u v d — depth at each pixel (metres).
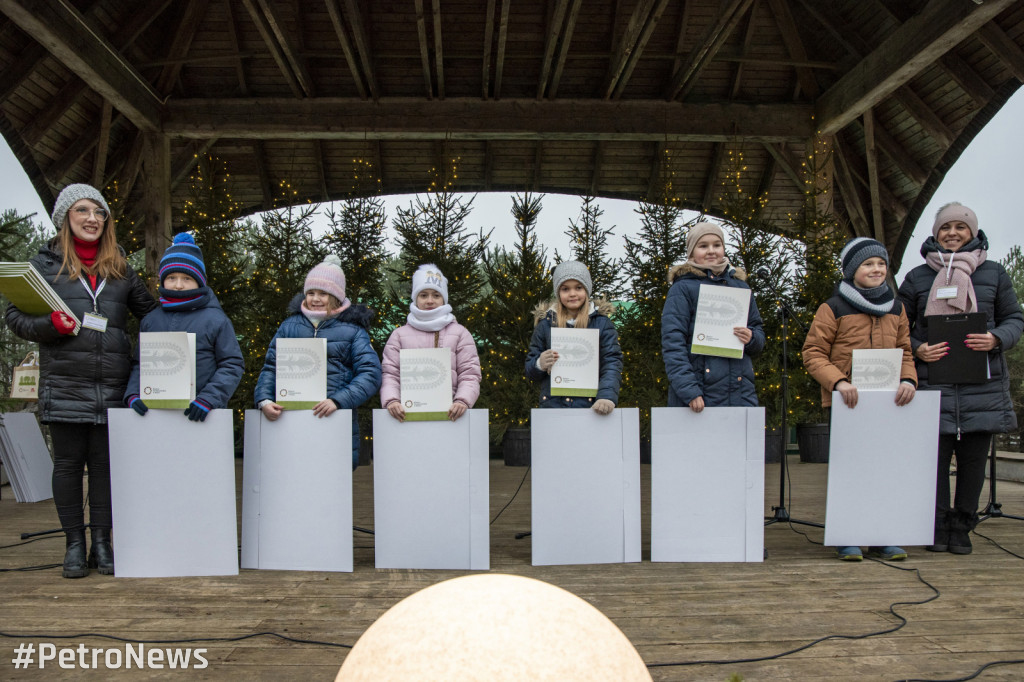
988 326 2.88
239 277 6.83
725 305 2.70
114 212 6.73
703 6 6.94
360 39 6.27
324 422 2.56
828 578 2.41
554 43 6.30
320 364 2.58
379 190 8.02
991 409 2.74
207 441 2.47
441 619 0.63
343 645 1.76
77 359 2.46
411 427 2.58
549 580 2.39
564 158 8.76
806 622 1.94
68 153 7.15
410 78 7.39
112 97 6.27
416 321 2.77
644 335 6.67
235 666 1.62
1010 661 1.65
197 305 2.61
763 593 2.22
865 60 6.50
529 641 0.61
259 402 2.67
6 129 6.18
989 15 5.13
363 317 2.81
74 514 2.51
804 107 7.53
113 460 2.46
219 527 2.47
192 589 2.29
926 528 2.67
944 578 2.42
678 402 2.83
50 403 2.43
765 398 6.66
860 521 2.67
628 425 2.64
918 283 2.99
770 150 7.88
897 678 1.55
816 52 7.36
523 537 3.22
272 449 2.58
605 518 2.62
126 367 2.62
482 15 6.86
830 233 6.79
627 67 6.69
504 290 6.61
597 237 6.63
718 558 2.63
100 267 2.59
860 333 2.77
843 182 7.91
